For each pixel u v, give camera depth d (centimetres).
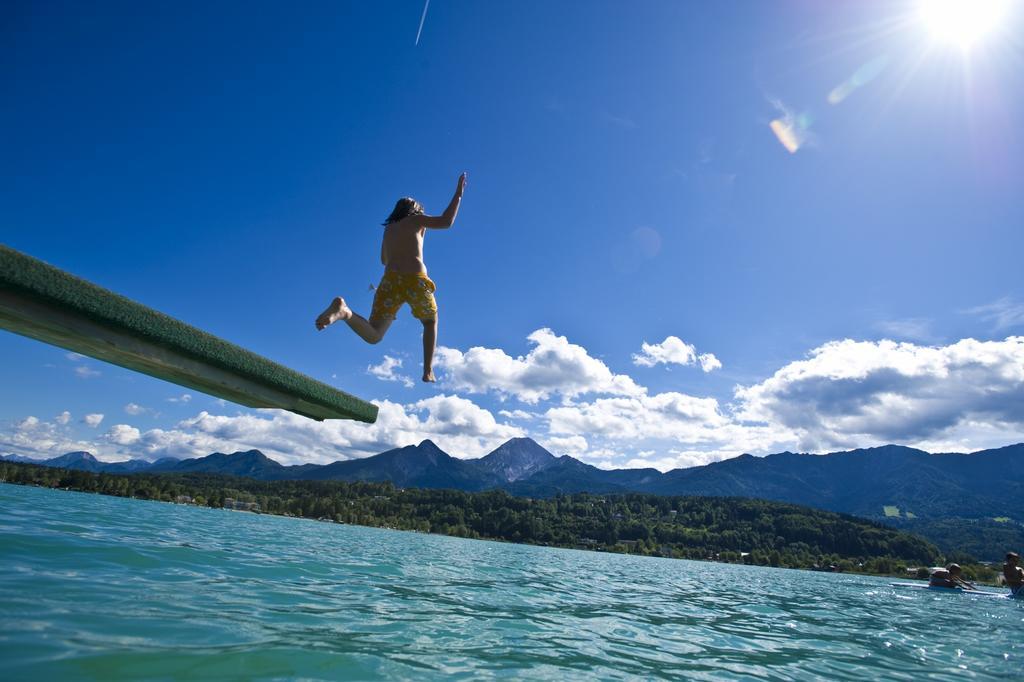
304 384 434
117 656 421
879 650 926
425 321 526
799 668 720
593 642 748
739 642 889
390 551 2406
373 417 515
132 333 332
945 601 2205
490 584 1395
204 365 379
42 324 308
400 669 493
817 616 1401
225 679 402
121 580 740
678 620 1097
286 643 527
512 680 505
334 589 941
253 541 1875
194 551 1237
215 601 686
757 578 3731
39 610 524
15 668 371
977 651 984
